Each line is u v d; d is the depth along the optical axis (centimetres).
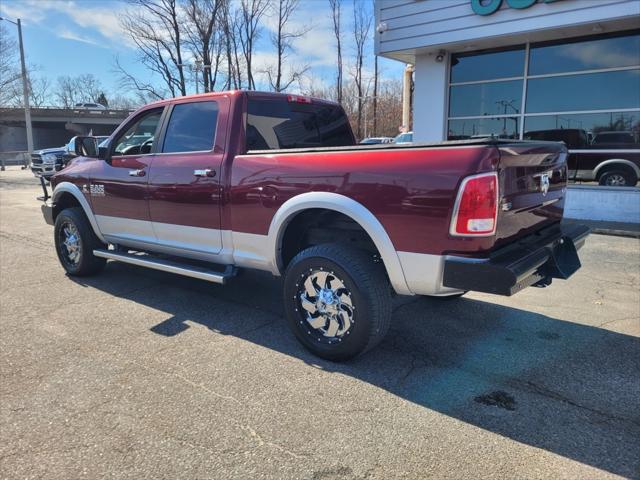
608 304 479
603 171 954
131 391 309
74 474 234
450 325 424
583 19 834
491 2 909
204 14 3025
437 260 297
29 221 990
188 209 429
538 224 357
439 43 993
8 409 288
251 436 263
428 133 1118
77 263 552
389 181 309
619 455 249
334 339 346
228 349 373
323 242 396
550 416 284
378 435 265
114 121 6525
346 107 4269
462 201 282
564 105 975
